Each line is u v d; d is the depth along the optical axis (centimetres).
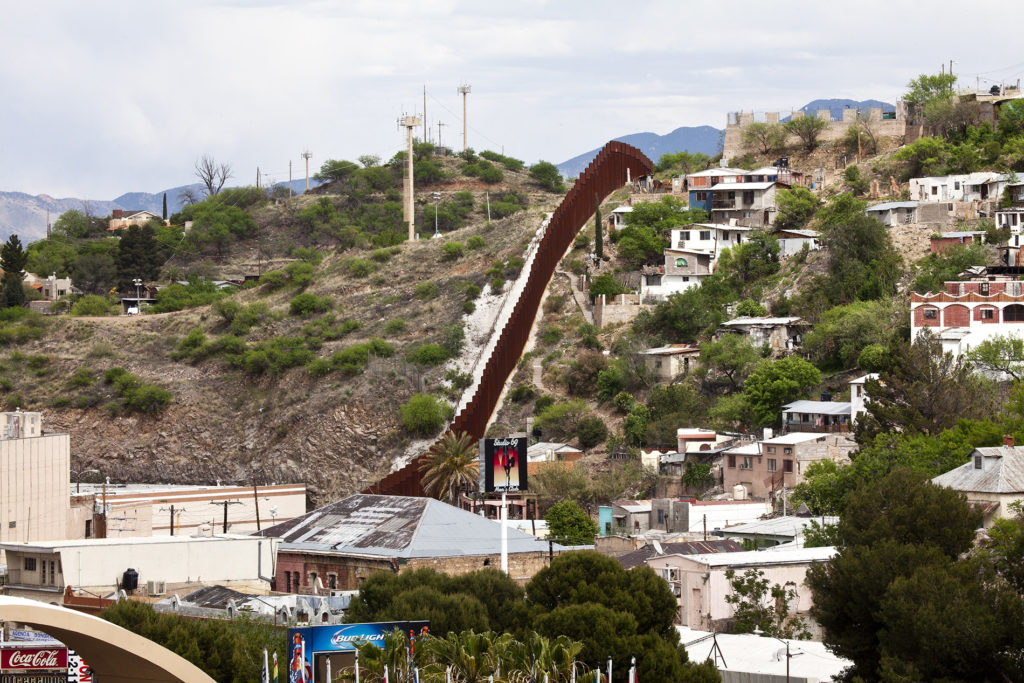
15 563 13075
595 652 10412
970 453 17375
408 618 10862
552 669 9250
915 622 10000
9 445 19725
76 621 7000
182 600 12581
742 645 12106
